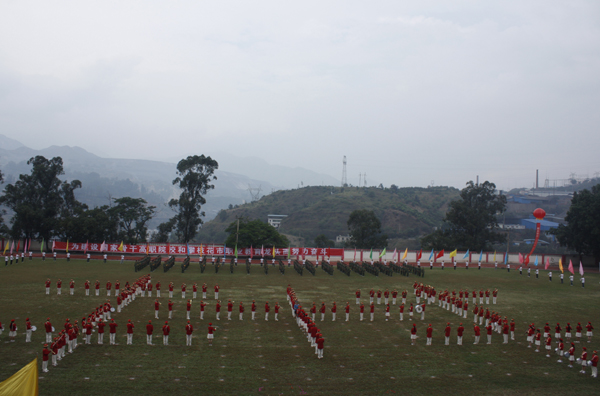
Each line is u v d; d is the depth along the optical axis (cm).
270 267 6731
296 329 3141
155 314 3391
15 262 6156
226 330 3052
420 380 2238
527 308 4112
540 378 2320
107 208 9331
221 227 17862
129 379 2103
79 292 4147
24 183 8194
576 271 7469
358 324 3372
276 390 2047
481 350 2788
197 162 9088
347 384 2152
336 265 7112
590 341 3080
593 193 8631
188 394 1961
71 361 2325
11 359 2291
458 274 6438
